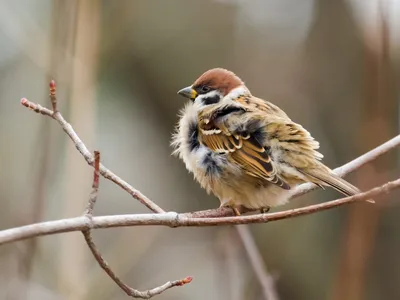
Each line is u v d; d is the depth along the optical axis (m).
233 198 8.25
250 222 6.10
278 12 14.15
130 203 14.38
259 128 8.02
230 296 10.38
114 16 13.12
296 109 13.38
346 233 9.59
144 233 11.49
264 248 12.35
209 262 13.45
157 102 13.83
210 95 8.91
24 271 9.09
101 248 13.63
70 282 9.74
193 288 13.28
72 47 10.57
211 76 8.99
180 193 14.10
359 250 9.31
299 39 13.98
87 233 5.80
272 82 13.57
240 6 13.93
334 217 12.49
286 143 7.84
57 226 5.62
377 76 10.07
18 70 13.84
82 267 9.90
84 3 10.65
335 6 13.73
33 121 13.49
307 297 12.33
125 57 13.46
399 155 11.10
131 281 13.28
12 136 13.40
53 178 10.65
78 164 10.23
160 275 13.38
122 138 14.13
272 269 12.28
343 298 9.26
